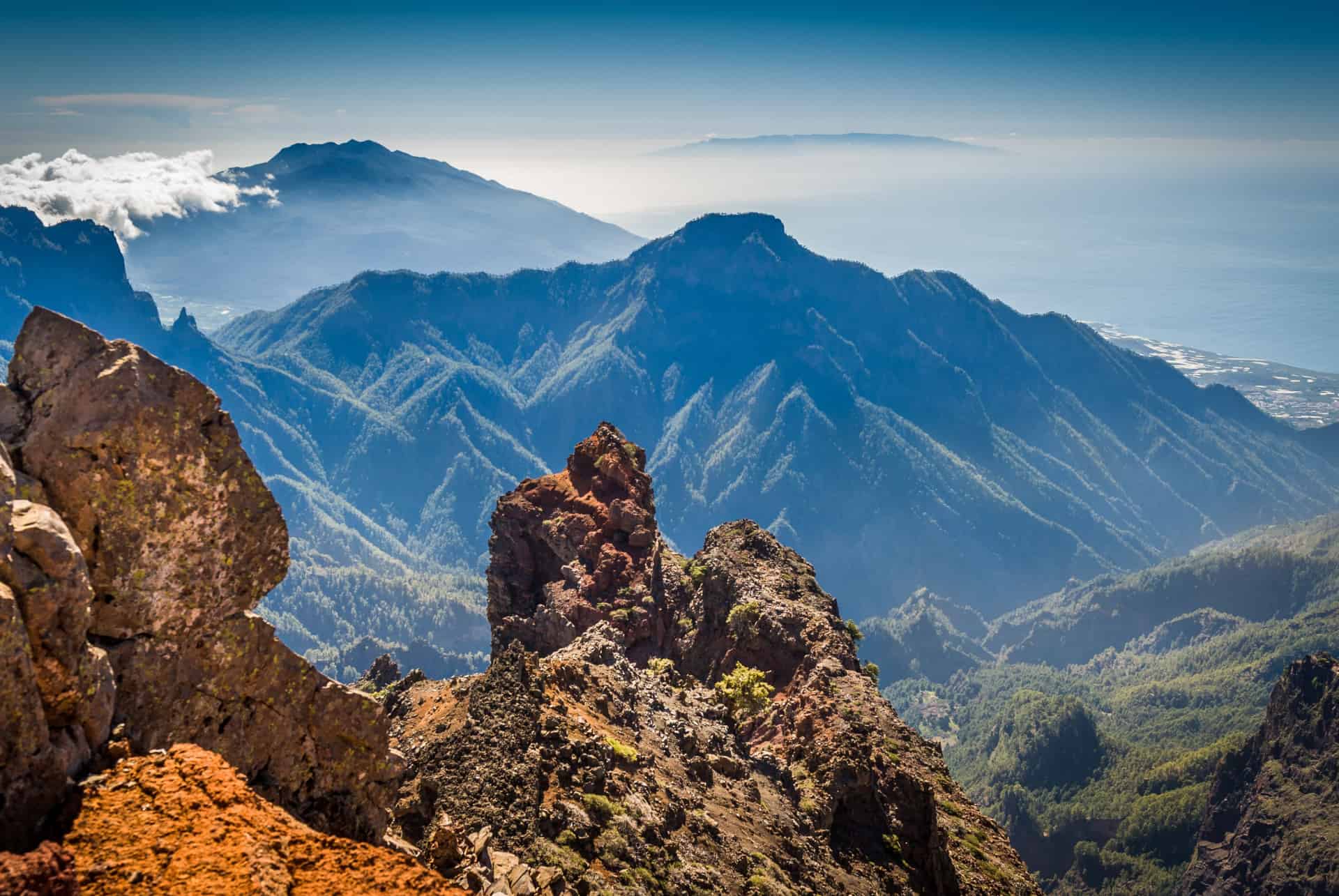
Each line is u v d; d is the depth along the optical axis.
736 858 40.34
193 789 15.60
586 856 34.00
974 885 60.16
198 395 19.20
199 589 19.00
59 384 17.91
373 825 21.38
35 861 13.30
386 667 86.75
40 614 15.47
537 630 100.44
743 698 71.94
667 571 101.56
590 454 117.06
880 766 57.91
